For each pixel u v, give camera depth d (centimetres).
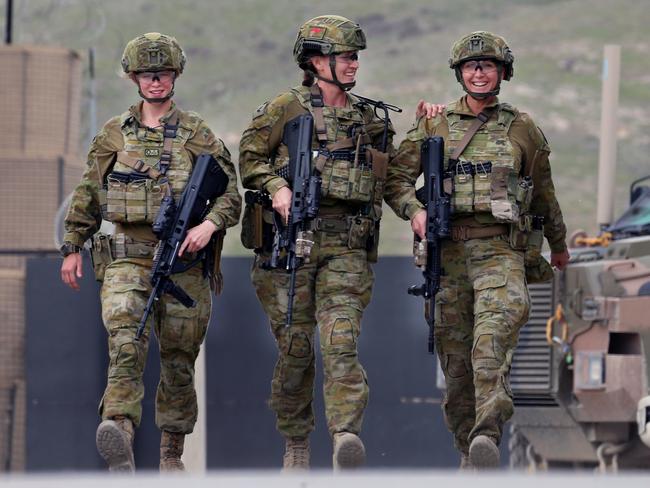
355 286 3006
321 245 3009
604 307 4512
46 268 5453
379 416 5444
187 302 2977
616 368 4488
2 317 5709
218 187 3012
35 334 5450
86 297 5447
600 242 4909
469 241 3089
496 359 2970
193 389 3100
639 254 4553
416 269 5431
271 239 3044
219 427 5528
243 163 3052
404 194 3117
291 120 3027
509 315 3012
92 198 3080
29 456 5450
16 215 6544
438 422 5412
